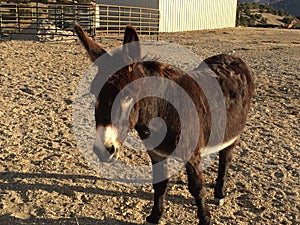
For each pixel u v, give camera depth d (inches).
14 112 188.9
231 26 943.0
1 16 477.7
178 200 117.0
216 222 106.0
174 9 714.8
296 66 339.9
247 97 106.6
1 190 118.2
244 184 126.6
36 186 121.4
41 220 104.5
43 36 469.4
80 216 107.1
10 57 324.8
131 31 73.2
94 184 124.9
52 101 208.8
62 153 146.3
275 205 115.6
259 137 169.2
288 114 204.4
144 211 111.2
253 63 352.2
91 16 497.7
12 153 143.5
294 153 152.8
